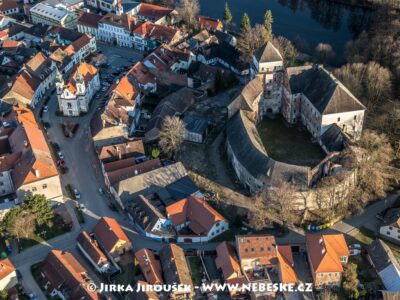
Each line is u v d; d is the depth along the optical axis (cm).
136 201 19700
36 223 19325
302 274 17462
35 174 19862
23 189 19800
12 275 17075
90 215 19938
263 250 17388
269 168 19538
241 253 17300
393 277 16788
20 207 19050
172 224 19100
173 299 16575
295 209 19538
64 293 16612
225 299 16762
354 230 19075
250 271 17500
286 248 17850
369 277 17375
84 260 18225
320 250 17188
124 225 19562
